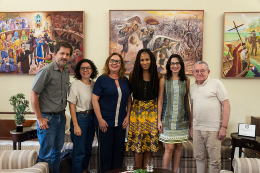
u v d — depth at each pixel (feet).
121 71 7.99
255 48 10.80
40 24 11.21
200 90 7.54
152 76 7.79
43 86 6.80
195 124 7.72
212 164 7.48
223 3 10.96
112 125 7.73
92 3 11.25
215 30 11.05
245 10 10.91
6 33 11.28
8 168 6.31
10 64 11.34
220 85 7.36
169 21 10.94
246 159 6.34
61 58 6.95
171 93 7.73
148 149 7.95
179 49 10.99
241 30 10.79
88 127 8.24
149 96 7.84
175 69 7.60
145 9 11.04
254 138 8.84
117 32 11.10
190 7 11.03
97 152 9.21
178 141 7.75
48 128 7.05
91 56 11.41
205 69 7.38
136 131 7.91
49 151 7.14
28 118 11.40
